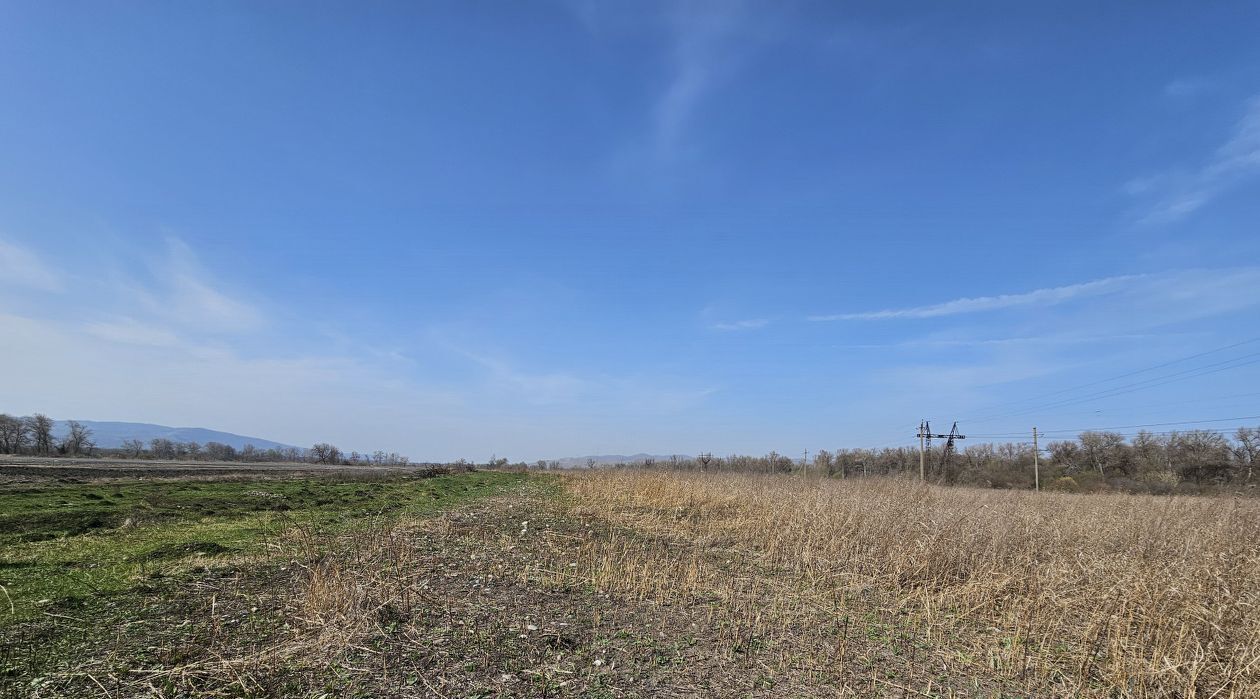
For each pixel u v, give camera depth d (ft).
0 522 36.94
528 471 164.66
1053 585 27.86
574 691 17.37
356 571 24.07
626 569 31.50
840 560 38.75
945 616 28.07
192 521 41.88
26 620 19.45
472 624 21.93
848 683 19.72
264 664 17.13
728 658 21.07
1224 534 38.88
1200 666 19.60
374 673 17.24
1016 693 19.86
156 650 17.70
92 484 69.92
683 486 70.59
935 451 185.06
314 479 98.07
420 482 99.81
